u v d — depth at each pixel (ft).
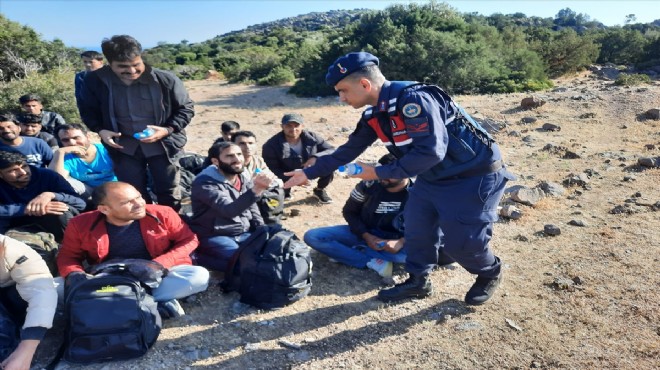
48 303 8.94
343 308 11.22
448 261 12.84
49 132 21.36
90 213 10.77
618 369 8.61
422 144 8.28
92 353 9.00
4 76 65.05
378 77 8.81
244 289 11.25
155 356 9.48
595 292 11.13
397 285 11.39
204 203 12.50
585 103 34.47
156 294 10.66
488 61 58.08
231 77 89.56
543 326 10.03
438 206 9.51
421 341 9.80
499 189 9.38
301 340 10.02
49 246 11.62
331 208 18.52
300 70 66.74
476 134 8.97
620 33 102.83
